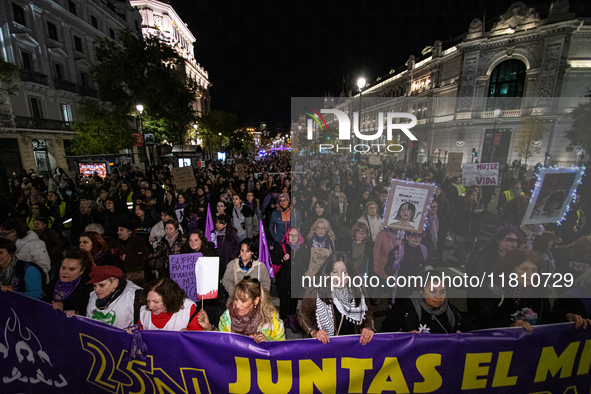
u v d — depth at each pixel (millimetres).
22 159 20578
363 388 2447
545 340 2416
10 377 2742
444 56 32875
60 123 23797
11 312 2711
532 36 26531
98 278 2658
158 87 23219
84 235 3973
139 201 6434
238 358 2438
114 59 22578
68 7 25688
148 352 2490
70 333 2633
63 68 25109
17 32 20688
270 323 2617
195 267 3633
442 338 2400
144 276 4254
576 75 25391
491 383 2432
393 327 2646
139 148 35094
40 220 4750
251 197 7215
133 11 37750
